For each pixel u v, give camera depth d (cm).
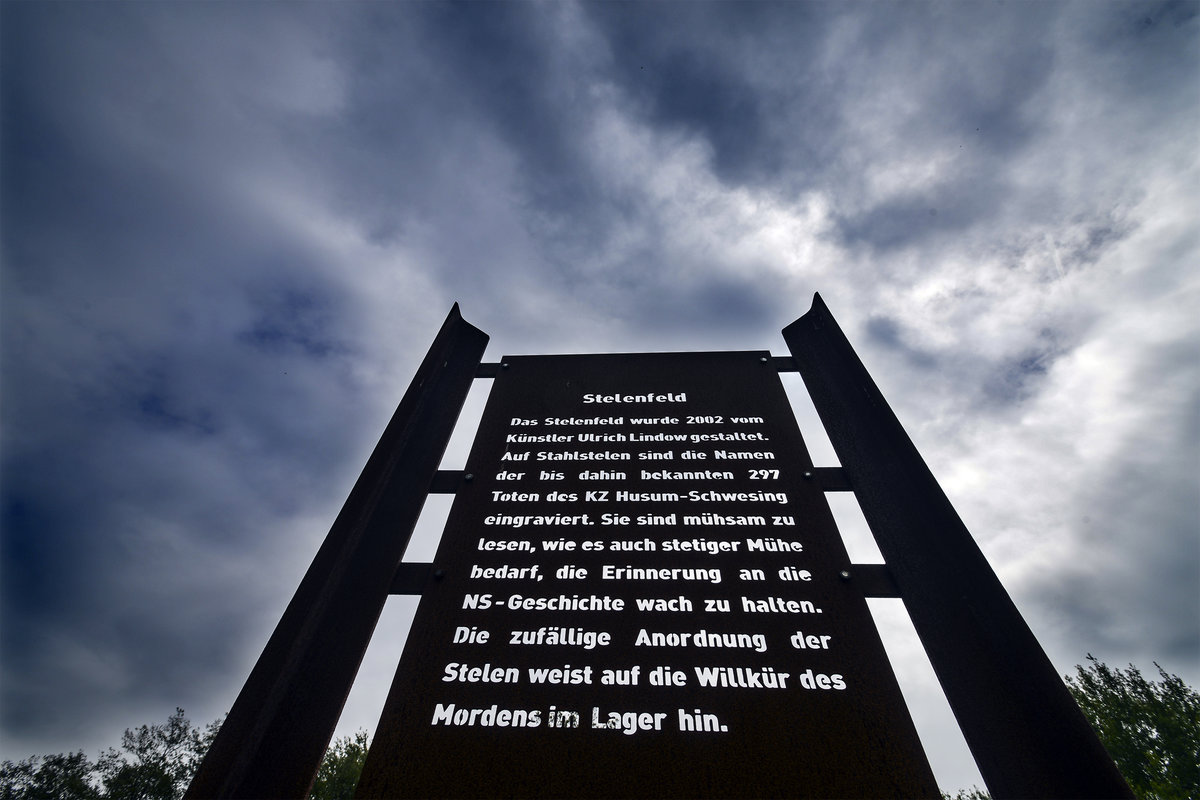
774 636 196
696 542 233
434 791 159
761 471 266
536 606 211
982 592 196
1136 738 1462
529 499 257
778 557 225
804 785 157
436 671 190
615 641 198
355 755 1245
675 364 345
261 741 165
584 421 303
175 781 1708
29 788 1686
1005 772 155
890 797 152
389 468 261
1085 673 1670
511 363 350
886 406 266
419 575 224
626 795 156
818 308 343
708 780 159
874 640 192
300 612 197
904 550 219
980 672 178
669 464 273
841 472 260
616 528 242
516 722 176
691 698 180
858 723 170
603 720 175
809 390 310
